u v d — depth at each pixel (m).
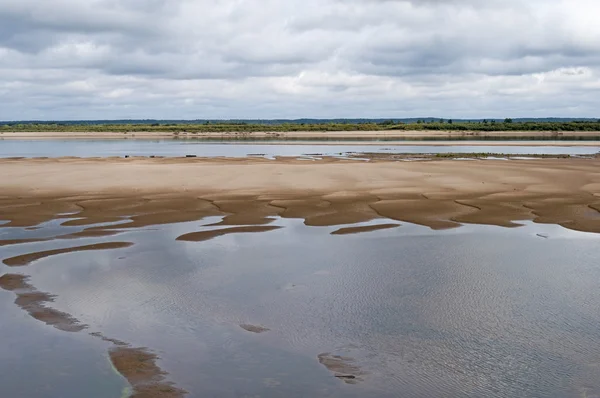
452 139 89.56
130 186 25.88
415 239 15.95
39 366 8.04
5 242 15.44
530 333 9.46
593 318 10.11
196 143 80.56
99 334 9.23
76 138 108.62
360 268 13.12
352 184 26.28
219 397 7.22
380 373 8.00
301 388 7.50
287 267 13.18
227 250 14.72
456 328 9.67
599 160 41.44
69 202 21.95
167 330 9.45
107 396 7.19
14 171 32.16
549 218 18.75
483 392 7.52
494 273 12.75
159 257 13.98
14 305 10.50
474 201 21.83
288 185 25.98
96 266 13.16
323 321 9.94
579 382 7.80
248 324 9.77
